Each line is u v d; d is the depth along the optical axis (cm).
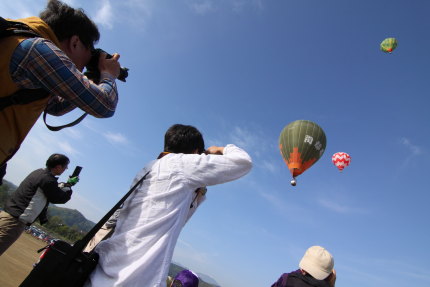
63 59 184
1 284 535
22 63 172
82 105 196
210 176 217
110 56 242
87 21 223
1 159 193
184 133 250
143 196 210
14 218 397
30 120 195
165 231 199
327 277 390
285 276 381
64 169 472
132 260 184
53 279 172
